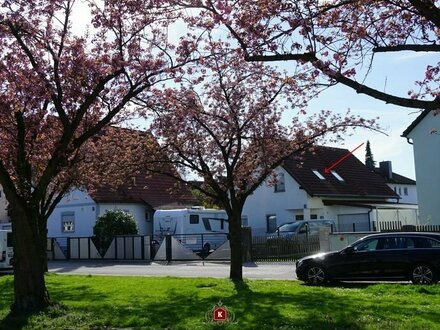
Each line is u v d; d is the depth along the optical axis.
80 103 12.42
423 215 32.81
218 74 16.20
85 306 12.24
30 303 11.72
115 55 11.96
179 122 16.66
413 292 13.67
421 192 32.94
